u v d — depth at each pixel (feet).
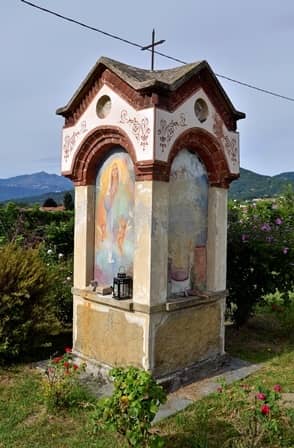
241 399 17.79
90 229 22.48
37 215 55.36
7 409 17.92
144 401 13.34
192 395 19.38
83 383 20.34
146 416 13.26
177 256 21.08
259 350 26.22
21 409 17.89
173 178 20.70
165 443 15.30
